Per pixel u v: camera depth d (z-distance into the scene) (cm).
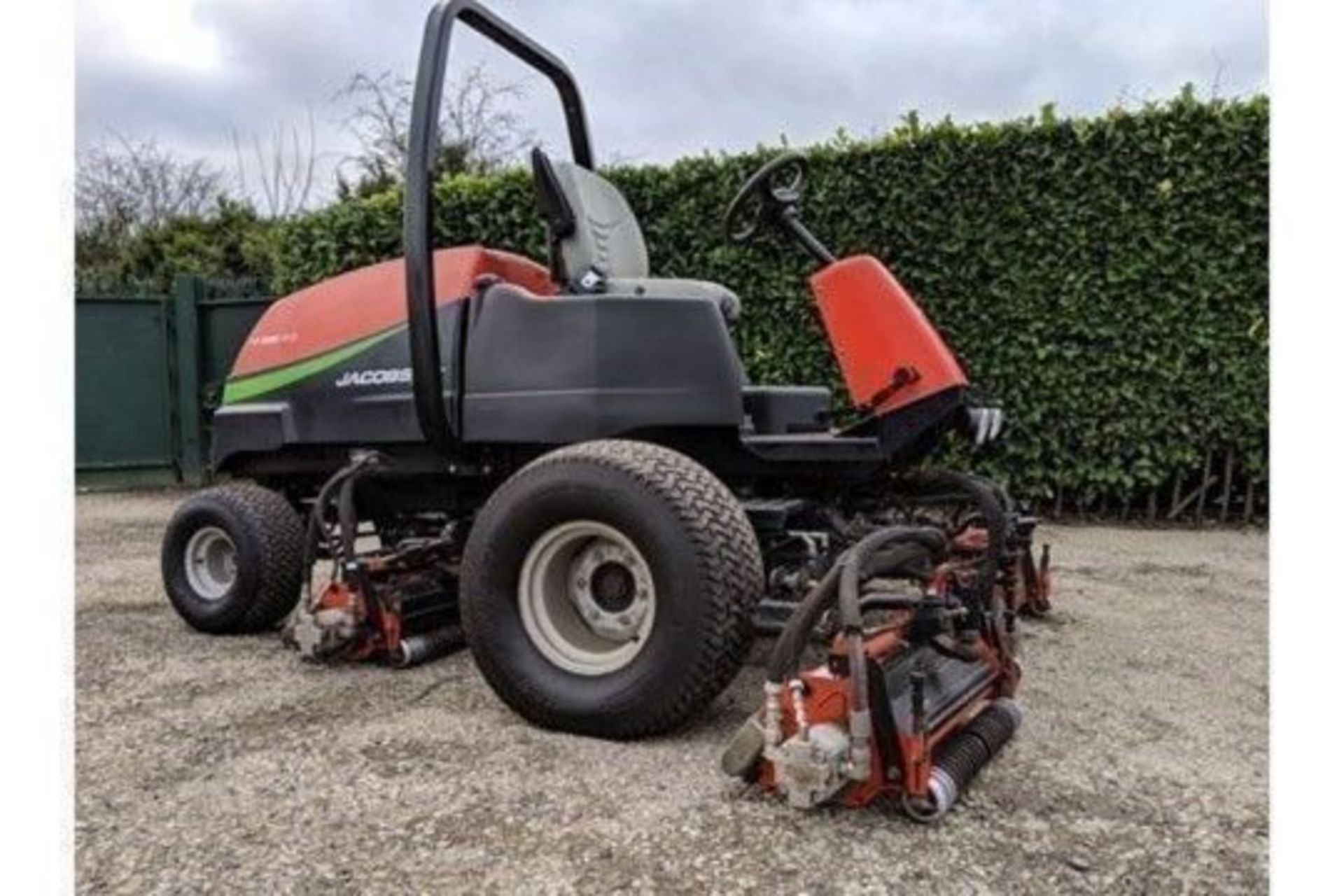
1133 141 550
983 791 208
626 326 270
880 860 178
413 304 276
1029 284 570
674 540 228
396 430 314
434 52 281
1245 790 209
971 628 234
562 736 241
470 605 251
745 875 174
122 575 462
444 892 169
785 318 611
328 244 725
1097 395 566
